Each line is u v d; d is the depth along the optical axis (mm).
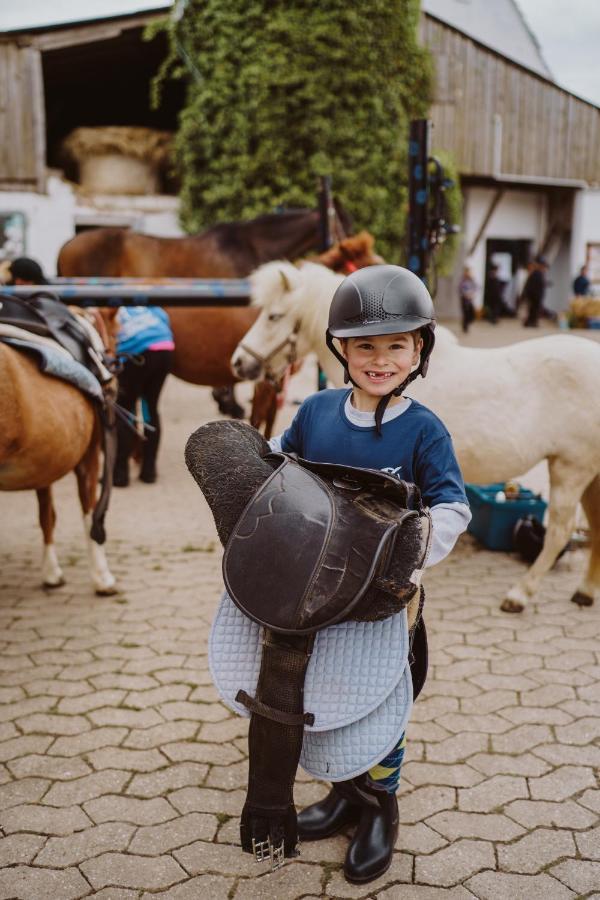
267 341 3736
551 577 4008
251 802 1505
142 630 3381
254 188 12242
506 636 3311
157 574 4090
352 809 2119
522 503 4320
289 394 9516
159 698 2812
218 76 11891
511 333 15992
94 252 6082
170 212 12867
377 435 1652
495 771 2391
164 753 2484
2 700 2789
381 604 1447
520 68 17109
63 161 13250
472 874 1966
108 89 14688
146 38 11727
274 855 1507
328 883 1935
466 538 4668
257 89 11859
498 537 4391
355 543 1427
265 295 3699
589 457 3270
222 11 11648
